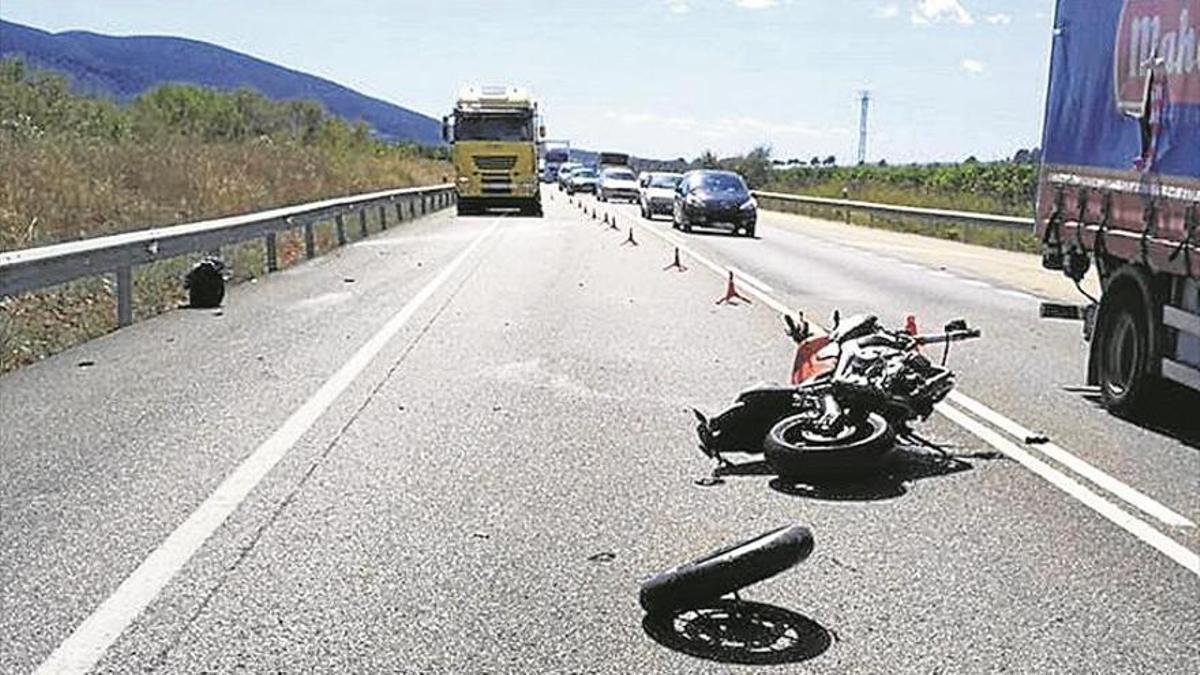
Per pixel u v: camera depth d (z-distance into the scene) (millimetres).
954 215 40438
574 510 8188
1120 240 11812
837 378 9250
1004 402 12242
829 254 31906
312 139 75500
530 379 12828
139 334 15359
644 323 17297
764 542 6367
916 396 9469
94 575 6852
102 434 10047
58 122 47625
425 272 23734
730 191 40062
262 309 17891
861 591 6762
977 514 8250
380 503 8266
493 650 5914
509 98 48375
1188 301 10773
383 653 5863
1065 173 13359
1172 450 10250
